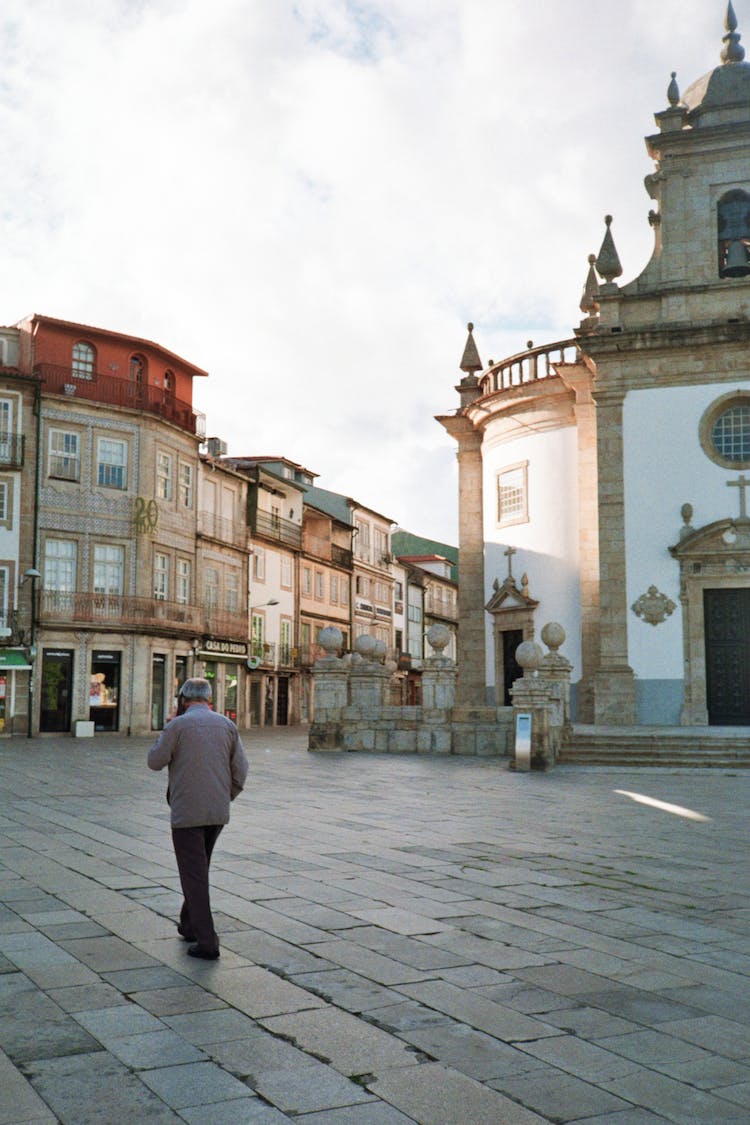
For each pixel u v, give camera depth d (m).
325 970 5.91
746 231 27.50
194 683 6.67
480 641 33.41
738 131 27.38
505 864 9.55
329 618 62.12
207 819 6.25
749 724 26.08
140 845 10.47
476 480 34.28
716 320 26.97
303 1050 4.64
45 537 40.00
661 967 6.10
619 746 21.31
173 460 44.84
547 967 6.05
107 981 5.65
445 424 34.59
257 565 52.78
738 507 26.47
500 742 23.39
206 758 6.33
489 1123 3.93
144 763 23.12
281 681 55.19
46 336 41.44
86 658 40.44
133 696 41.41
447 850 10.33
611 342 27.48
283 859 9.63
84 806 14.09
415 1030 4.92
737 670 26.30
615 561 27.11
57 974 5.77
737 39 28.77
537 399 31.17
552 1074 4.41
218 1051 4.62
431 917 7.29
